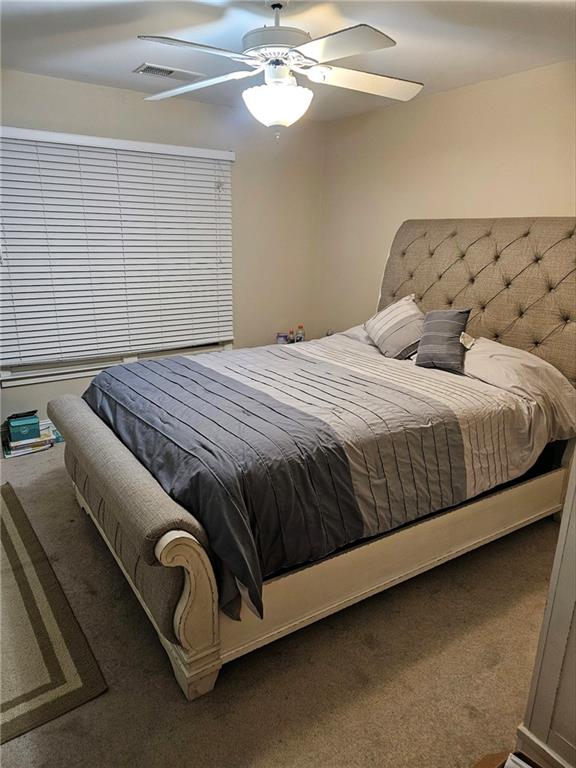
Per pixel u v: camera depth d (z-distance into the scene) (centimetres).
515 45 238
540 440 228
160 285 371
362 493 177
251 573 144
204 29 223
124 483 162
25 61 273
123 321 362
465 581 214
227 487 149
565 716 113
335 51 174
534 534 249
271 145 396
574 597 106
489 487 213
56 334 338
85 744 144
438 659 173
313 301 457
